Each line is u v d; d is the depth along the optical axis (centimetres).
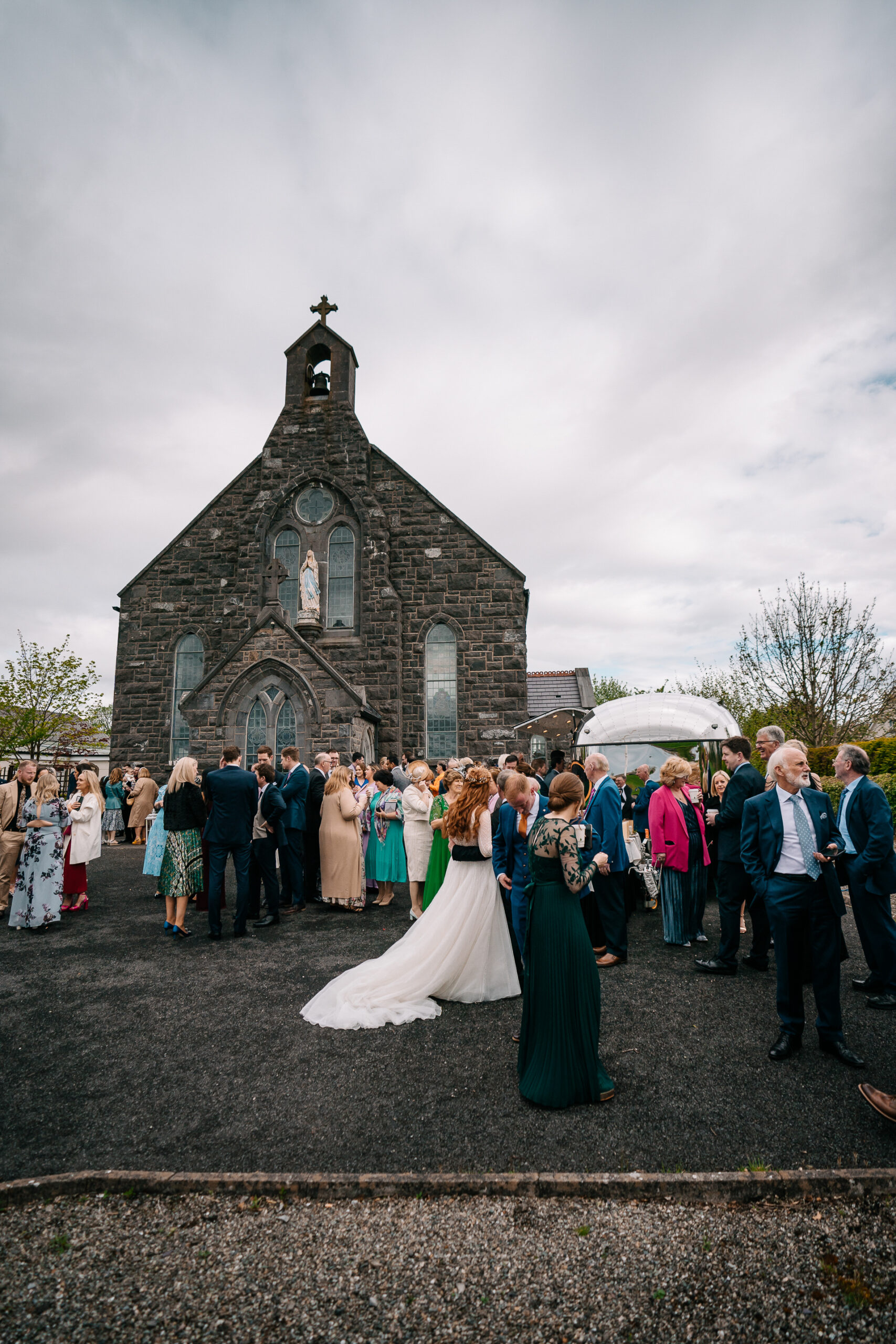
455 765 946
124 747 2134
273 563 1795
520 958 641
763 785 664
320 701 1702
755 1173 323
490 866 601
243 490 2223
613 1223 303
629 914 976
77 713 3275
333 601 2089
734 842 660
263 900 1103
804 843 479
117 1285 272
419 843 835
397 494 2131
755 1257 282
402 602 2077
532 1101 406
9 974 663
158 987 624
